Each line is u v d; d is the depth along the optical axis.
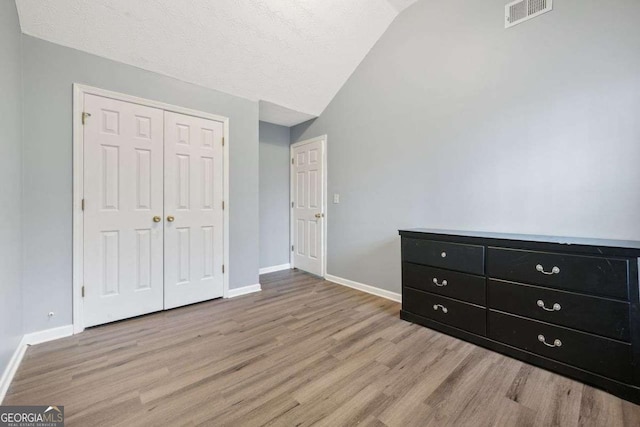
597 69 1.74
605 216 1.73
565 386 1.47
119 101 2.29
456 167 2.42
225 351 1.85
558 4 1.87
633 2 1.62
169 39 2.30
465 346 1.90
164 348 1.88
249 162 3.14
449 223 2.48
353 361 1.72
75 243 2.10
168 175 2.56
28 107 1.91
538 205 1.99
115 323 2.28
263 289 3.28
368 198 3.18
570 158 1.85
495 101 2.18
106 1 1.95
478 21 2.27
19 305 1.80
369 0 2.64
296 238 4.27
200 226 2.77
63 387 1.46
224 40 2.48
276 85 3.11
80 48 2.11
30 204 1.92
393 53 2.89
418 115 2.69
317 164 3.86
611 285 1.41
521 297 1.71
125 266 2.34
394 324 2.28
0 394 1.36
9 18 1.63
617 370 1.39
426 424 1.22
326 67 3.14
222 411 1.30
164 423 1.22
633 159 1.63
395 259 2.90
